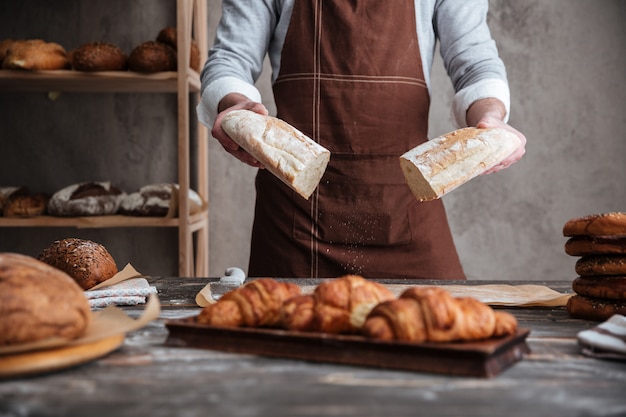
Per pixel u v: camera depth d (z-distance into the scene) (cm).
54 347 79
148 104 316
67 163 317
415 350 78
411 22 198
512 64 330
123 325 90
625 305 109
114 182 318
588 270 113
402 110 198
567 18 328
